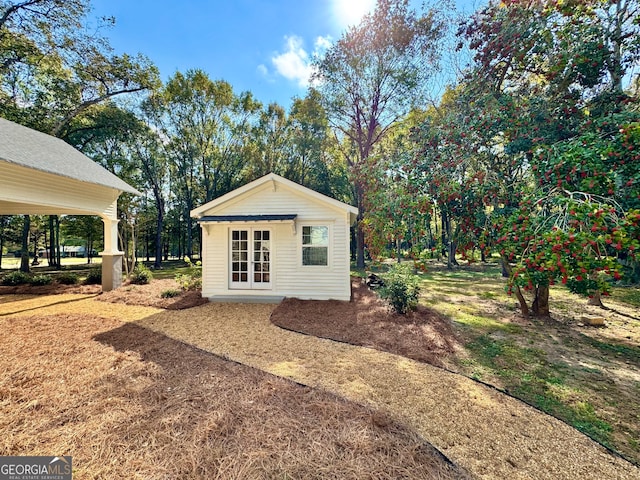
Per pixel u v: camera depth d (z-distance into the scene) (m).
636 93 6.66
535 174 5.47
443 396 3.87
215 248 9.80
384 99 19.38
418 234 6.52
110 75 18.95
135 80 20.02
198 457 2.63
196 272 13.42
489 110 6.84
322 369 4.60
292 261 9.60
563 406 3.73
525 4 6.39
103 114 19.75
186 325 6.96
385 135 21.27
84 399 3.55
